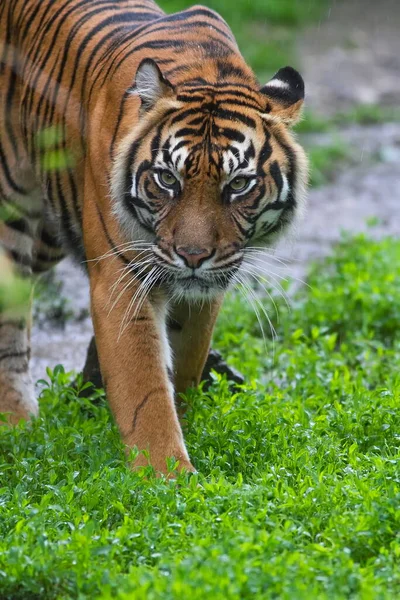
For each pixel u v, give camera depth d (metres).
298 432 9.88
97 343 9.75
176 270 9.32
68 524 8.11
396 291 15.45
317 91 29.73
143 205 9.44
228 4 33.47
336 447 9.54
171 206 9.28
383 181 24.16
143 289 9.55
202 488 8.62
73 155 10.30
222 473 8.94
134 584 6.92
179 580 6.81
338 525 7.86
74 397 10.89
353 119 28.23
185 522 8.11
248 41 31.30
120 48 10.19
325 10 36.19
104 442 9.82
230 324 14.46
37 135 10.79
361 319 14.74
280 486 8.64
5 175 11.26
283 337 14.36
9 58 11.23
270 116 9.59
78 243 10.92
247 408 10.30
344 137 26.89
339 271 16.92
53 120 10.52
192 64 9.80
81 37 10.61
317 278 16.56
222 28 10.56
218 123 9.28
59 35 10.81
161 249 9.36
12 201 11.35
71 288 17.06
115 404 9.59
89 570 7.39
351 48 33.34
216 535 7.87
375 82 30.91
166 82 9.41
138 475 8.80
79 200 10.48
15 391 11.77
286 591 6.77
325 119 27.95
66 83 10.53
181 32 10.19
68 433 10.03
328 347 13.43
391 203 22.69
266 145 9.48
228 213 9.34
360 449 9.84
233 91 9.56
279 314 14.94
